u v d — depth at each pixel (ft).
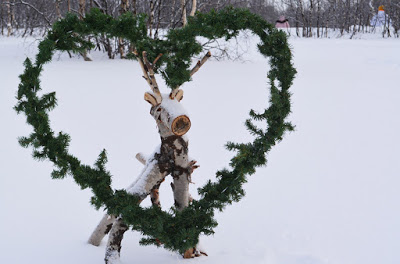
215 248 11.23
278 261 10.36
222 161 18.39
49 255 10.77
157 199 10.77
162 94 9.75
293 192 15.16
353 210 13.56
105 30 9.29
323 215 13.23
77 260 10.53
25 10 111.86
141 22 9.34
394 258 10.52
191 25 9.40
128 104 29.43
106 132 22.84
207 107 28.89
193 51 9.41
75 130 23.11
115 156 19.04
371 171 17.21
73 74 41.57
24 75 9.64
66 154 9.55
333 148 20.35
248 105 29.73
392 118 26.32
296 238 11.69
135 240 11.87
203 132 22.94
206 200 9.82
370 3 141.18
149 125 24.38
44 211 13.62
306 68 49.21
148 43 9.27
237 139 21.70
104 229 11.16
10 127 23.31
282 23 104.42
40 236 11.85
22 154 19.17
